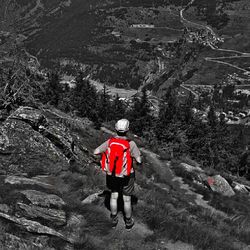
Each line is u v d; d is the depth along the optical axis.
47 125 16.33
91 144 27.11
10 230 7.43
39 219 8.27
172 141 53.62
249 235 12.60
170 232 9.29
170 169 30.81
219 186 27.97
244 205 25.12
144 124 71.12
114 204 8.57
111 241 8.34
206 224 12.72
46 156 14.18
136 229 9.09
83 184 11.70
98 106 78.19
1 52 29.44
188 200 21.42
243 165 65.44
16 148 13.60
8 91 22.81
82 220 8.91
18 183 10.06
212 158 57.44
